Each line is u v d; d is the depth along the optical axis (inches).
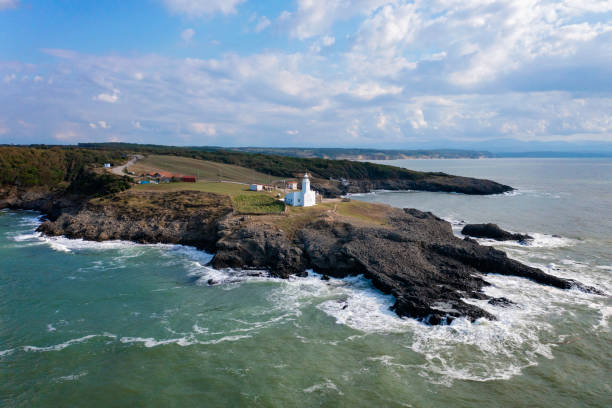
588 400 909.8
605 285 1582.2
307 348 1136.8
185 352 1111.6
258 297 1517.0
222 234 2097.7
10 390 941.8
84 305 1414.9
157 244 2285.9
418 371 1024.2
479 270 1758.1
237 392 940.6
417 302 1375.5
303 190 2652.6
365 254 1793.8
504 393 935.0
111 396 926.4
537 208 3543.3
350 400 911.0
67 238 2390.5
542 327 1240.2
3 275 1712.6
